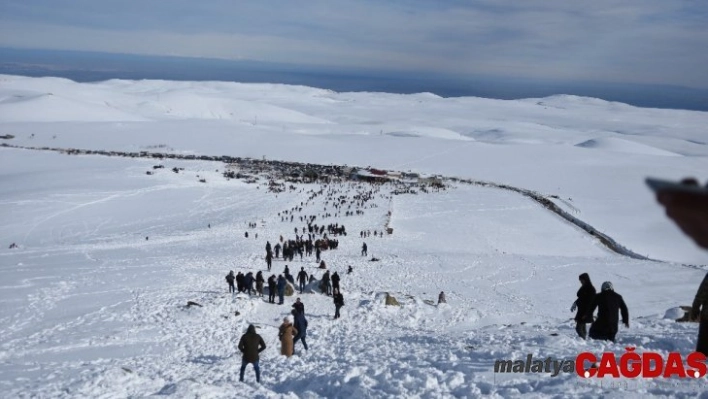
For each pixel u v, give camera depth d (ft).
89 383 39.63
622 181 323.57
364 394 30.45
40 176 269.85
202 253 131.23
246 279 87.86
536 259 133.80
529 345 37.86
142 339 63.31
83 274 100.53
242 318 74.13
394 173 324.19
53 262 115.65
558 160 398.42
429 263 124.77
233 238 158.20
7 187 245.86
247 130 529.04
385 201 238.89
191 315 73.15
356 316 76.23
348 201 236.22
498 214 219.20
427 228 187.32
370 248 147.84
